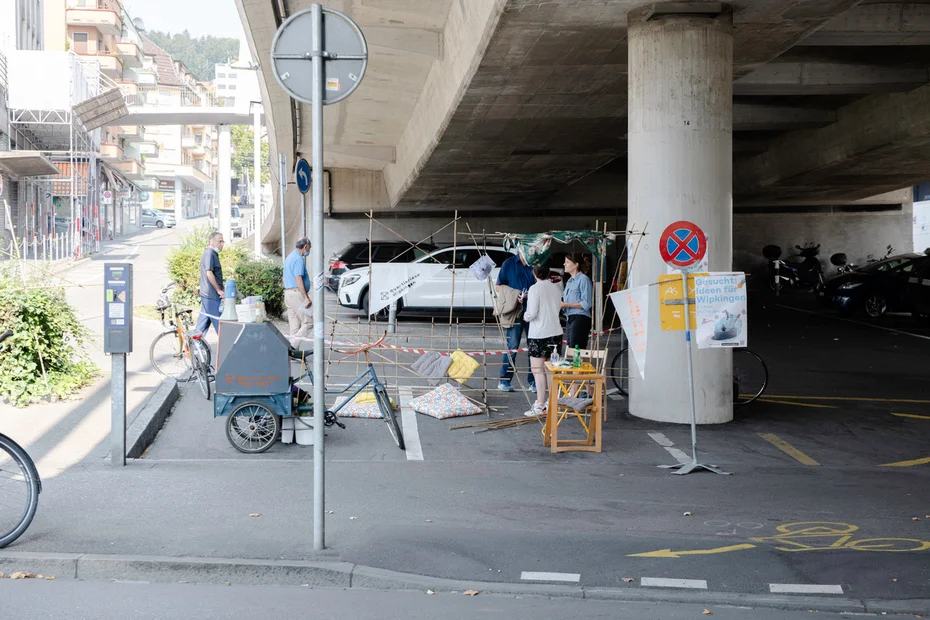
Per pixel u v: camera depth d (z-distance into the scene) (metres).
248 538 5.96
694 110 10.34
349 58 5.63
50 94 43.56
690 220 10.33
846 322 23.05
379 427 10.00
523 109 17.30
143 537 5.94
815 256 35.69
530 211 37.44
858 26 13.73
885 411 11.35
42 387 10.33
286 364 8.86
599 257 14.12
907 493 7.54
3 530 5.73
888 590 5.27
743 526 6.52
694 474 8.16
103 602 4.98
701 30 10.38
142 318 18.23
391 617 4.82
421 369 10.97
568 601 5.14
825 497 7.38
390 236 36.97
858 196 34.53
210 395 11.39
